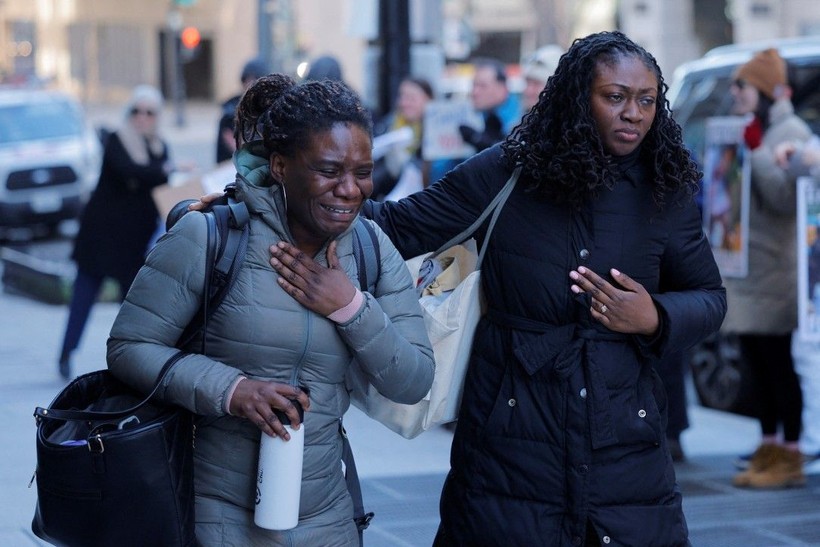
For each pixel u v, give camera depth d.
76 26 76.00
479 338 5.68
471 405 5.66
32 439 11.56
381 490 10.31
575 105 5.30
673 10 50.34
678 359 11.12
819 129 13.42
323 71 11.32
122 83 77.56
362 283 5.08
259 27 33.59
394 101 17.22
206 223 4.83
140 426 4.64
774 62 10.41
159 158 14.72
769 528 9.40
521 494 5.47
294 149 4.73
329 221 4.78
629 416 5.45
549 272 5.47
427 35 18.73
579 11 48.94
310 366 4.93
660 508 5.54
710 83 14.63
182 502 4.73
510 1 72.69
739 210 10.48
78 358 16.00
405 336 5.18
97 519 4.64
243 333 4.82
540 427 5.43
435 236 5.79
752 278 10.43
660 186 5.43
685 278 5.65
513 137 5.57
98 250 14.34
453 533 5.70
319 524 5.05
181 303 4.84
